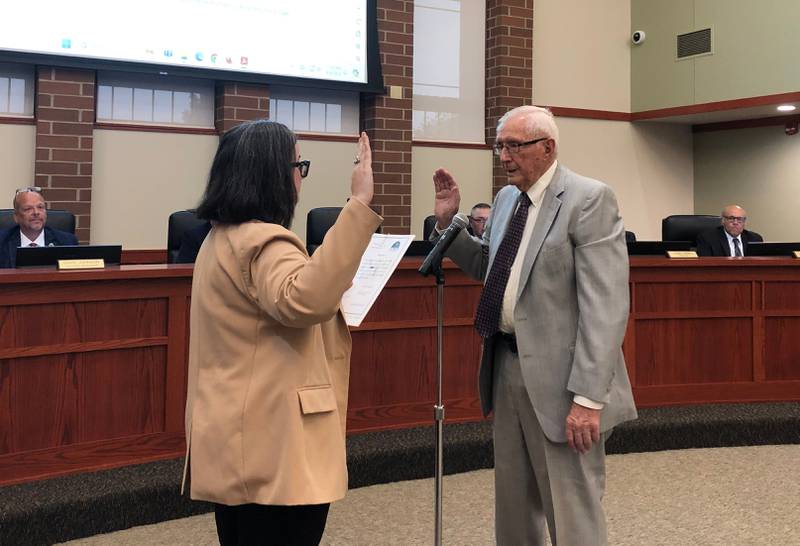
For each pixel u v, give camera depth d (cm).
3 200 462
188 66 491
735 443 331
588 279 159
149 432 262
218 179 132
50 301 240
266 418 125
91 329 249
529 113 168
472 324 317
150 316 261
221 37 501
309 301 117
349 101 579
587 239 161
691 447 327
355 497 267
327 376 133
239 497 124
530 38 644
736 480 286
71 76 466
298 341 128
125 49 472
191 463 128
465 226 178
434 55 621
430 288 310
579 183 165
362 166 127
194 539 229
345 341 144
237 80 505
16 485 236
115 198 494
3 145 462
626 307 160
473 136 642
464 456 293
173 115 518
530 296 166
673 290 349
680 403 351
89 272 244
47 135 461
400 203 582
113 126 490
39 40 450
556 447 164
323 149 564
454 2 629
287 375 126
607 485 280
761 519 246
